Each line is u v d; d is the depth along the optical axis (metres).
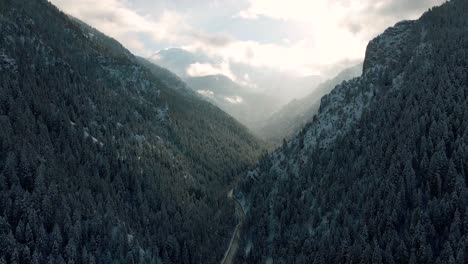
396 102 152.88
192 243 144.50
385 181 122.12
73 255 105.75
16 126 135.75
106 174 152.12
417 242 99.81
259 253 142.25
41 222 110.06
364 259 102.94
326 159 162.00
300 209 145.75
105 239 117.75
